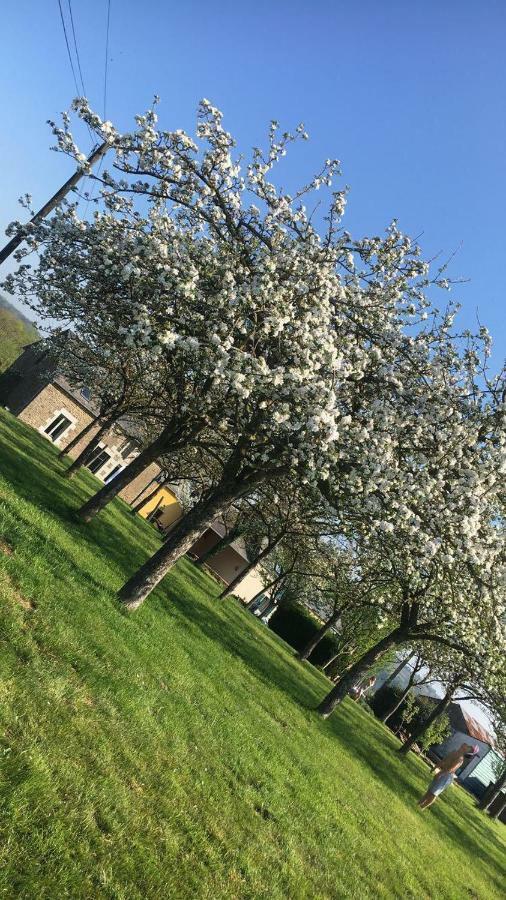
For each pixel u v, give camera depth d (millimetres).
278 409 10633
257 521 33938
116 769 6461
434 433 12578
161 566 12695
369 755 22141
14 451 23141
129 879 5234
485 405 13266
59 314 18484
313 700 23453
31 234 12695
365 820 13195
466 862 17703
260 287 10641
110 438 51719
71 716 6512
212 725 10188
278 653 28062
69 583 10547
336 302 12734
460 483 12047
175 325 11227
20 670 6508
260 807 8938
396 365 13211
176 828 6512
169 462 30203
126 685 8336
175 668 11320
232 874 6594
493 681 20625
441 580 16859
